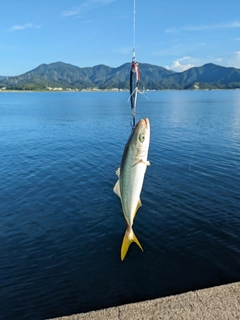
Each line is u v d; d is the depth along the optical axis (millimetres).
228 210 10945
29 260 8352
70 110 61375
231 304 4680
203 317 4449
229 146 22703
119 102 90562
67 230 9898
